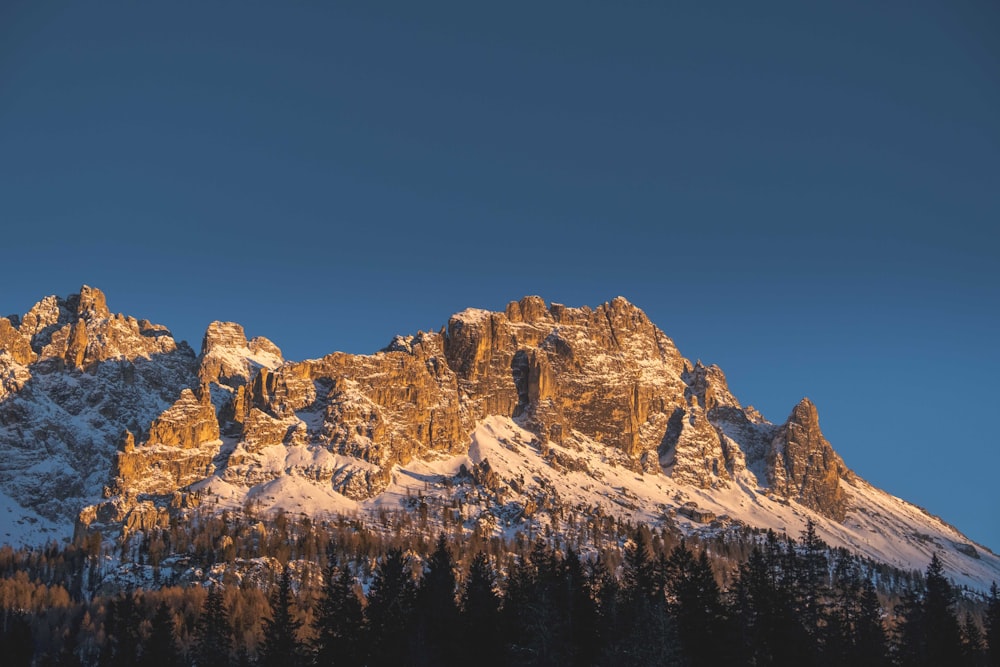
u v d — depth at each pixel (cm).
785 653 15725
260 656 18862
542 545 18700
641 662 14000
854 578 19488
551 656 14650
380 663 15938
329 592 17500
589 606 16450
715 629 15775
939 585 17862
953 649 16762
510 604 16775
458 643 15988
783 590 16938
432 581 17275
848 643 16612
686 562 17450
